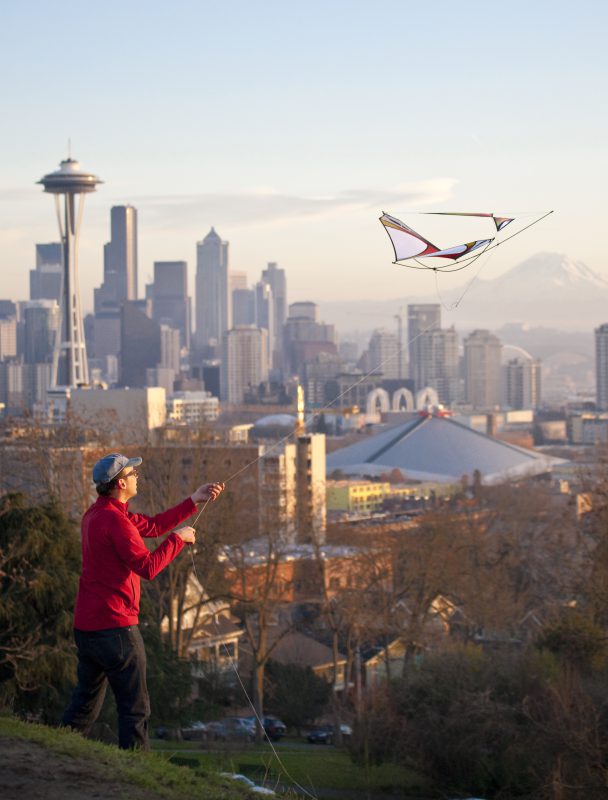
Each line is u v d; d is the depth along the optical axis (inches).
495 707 1567.4
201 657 2871.6
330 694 2731.3
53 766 460.8
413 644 2824.8
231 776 537.0
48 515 1610.5
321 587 2827.3
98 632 468.4
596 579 2130.9
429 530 3206.2
